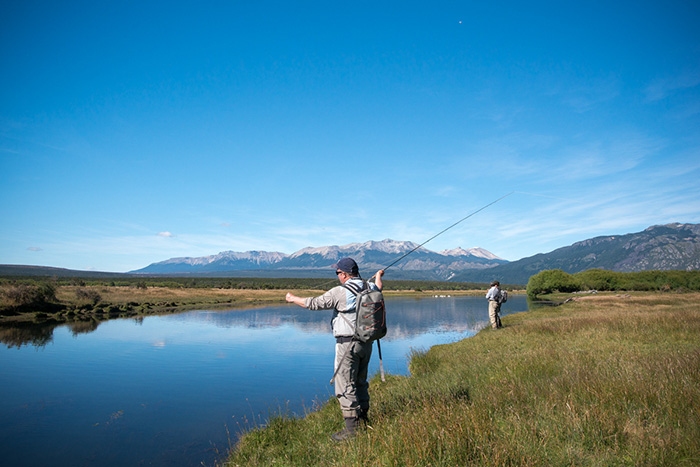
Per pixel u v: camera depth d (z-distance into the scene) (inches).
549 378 231.9
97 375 486.6
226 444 273.1
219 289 2682.1
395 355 608.1
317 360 588.1
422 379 308.5
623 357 270.8
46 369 516.4
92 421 326.6
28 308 1179.9
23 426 315.6
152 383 449.7
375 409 205.8
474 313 1456.7
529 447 133.3
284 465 175.5
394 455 135.1
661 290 2176.4
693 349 283.6
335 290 181.0
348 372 175.8
